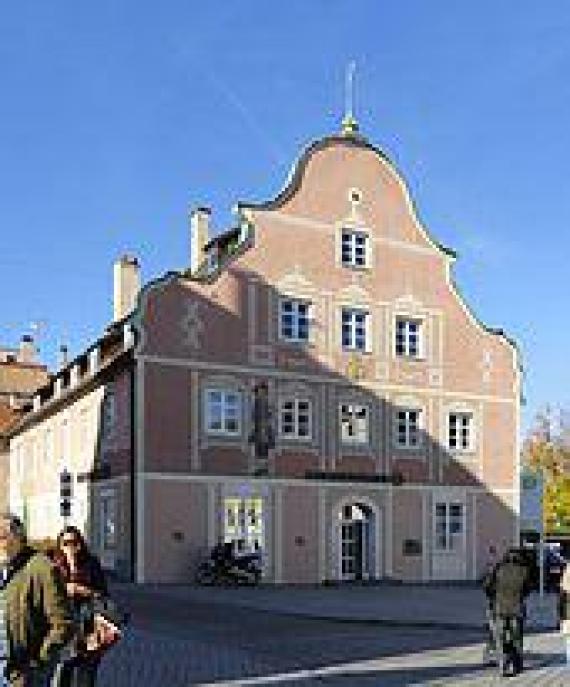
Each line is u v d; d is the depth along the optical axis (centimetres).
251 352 3953
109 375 4044
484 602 3167
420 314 4403
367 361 4241
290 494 3981
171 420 3759
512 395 4631
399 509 4256
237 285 3950
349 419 4172
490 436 4550
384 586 4025
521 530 4384
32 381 7481
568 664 1599
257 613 2714
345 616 2609
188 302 3841
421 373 4381
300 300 4094
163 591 3409
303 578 3978
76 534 1034
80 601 1009
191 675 1584
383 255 4334
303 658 1828
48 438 5119
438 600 3244
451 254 4525
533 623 2625
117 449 3919
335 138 4262
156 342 3759
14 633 771
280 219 4084
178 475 3750
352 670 1675
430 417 4391
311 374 4088
